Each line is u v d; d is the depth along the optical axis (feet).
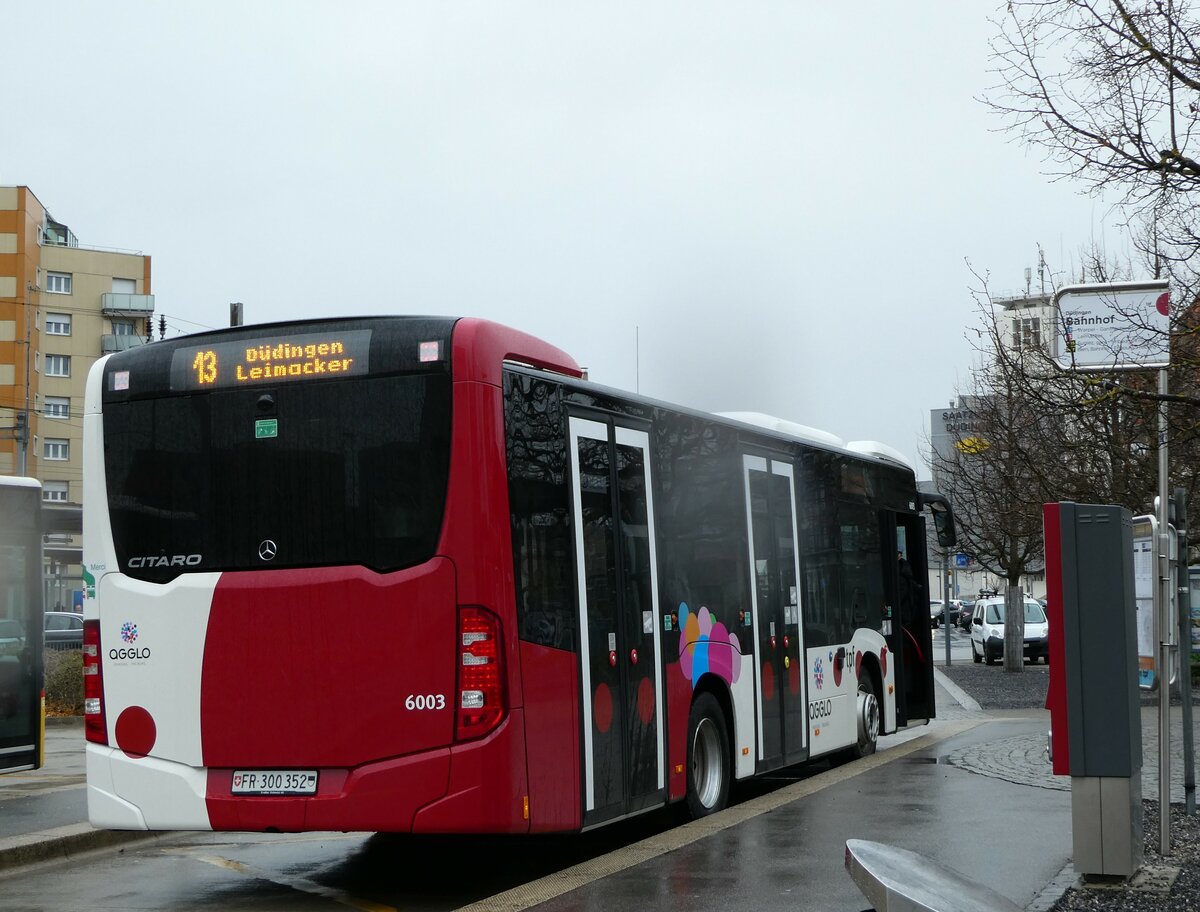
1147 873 26.02
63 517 48.62
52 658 79.61
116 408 29.17
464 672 26.07
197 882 31.09
